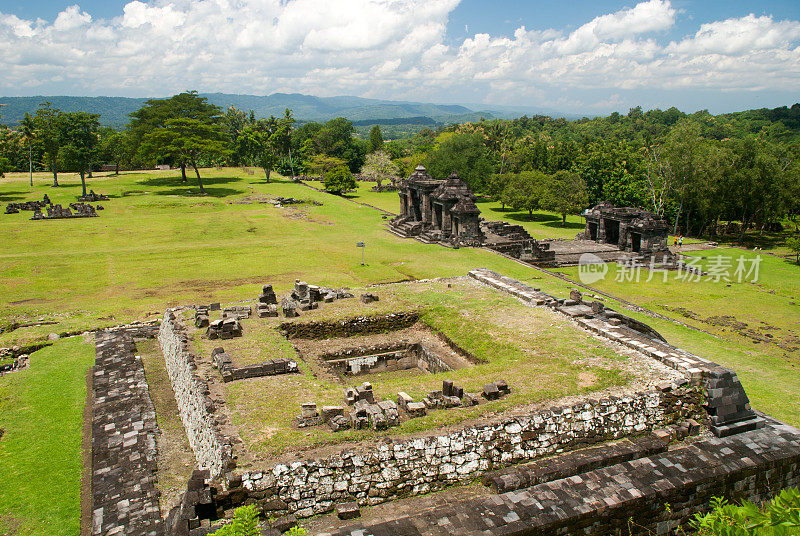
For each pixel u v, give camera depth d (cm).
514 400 1688
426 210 6406
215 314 2719
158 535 1431
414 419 1580
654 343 2077
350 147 15050
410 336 2608
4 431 2066
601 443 1653
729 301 4038
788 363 2773
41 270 4612
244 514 930
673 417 1753
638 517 1370
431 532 1212
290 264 4947
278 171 12900
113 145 10975
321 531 1294
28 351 2898
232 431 1534
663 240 5366
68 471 1808
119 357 2695
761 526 704
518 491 1361
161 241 5906
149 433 1978
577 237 6391
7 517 1571
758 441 1633
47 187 9250
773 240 7038
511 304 2730
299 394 1791
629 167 10275
